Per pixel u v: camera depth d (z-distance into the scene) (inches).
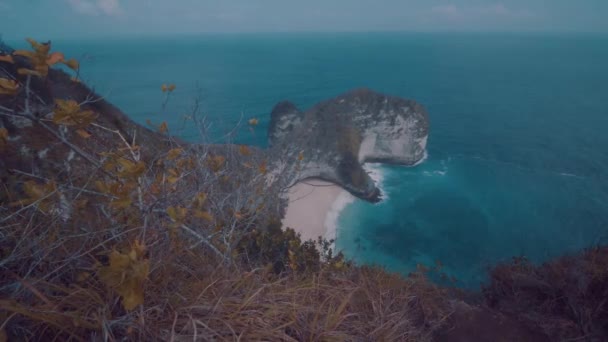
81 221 108.8
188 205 118.6
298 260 212.8
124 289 61.5
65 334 77.2
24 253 93.4
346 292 137.9
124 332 78.6
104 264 101.8
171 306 86.8
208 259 121.2
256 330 88.4
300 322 100.4
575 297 196.9
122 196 87.3
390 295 157.6
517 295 218.4
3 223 106.3
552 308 203.8
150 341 78.2
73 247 101.3
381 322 122.3
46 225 100.9
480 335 179.3
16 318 75.8
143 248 73.6
